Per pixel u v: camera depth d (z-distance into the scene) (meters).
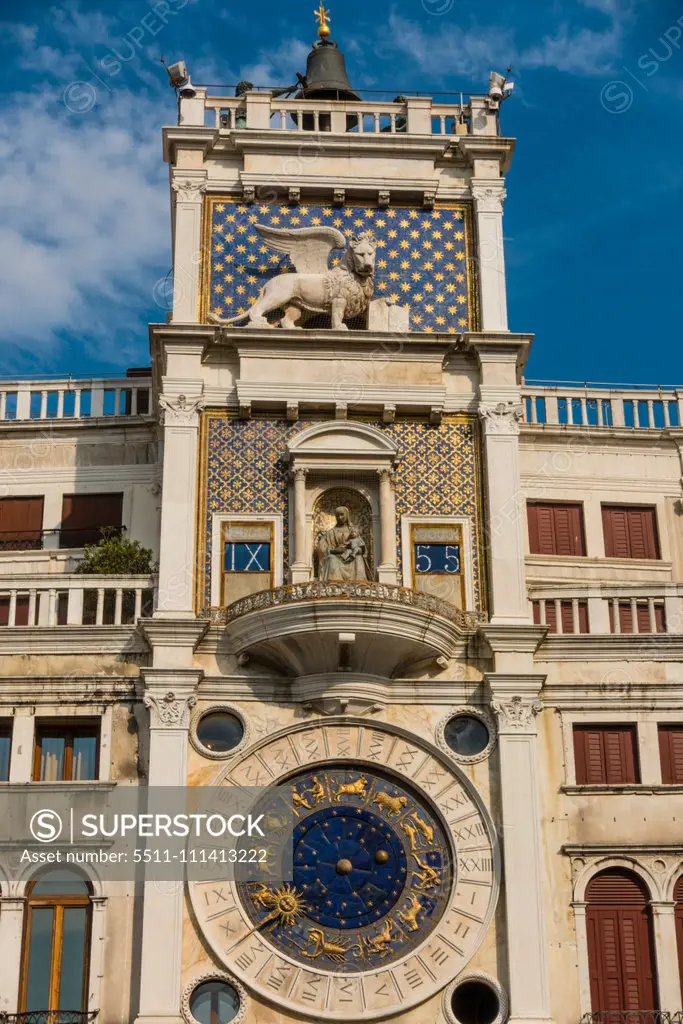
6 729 30.27
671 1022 28.58
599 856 29.70
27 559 35.28
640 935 29.36
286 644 29.97
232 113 35.91
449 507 32.44
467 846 29.39
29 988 28.39
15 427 36.78
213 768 29.72
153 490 36.31
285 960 28.36
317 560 31.91
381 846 29.42
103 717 30.14
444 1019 28.17
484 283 34.34
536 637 30.86
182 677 30.05
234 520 32.03
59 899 28.95
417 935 28.78
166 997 27.81
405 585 31.69
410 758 30.02
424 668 30.73
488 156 35.56
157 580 31.45
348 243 34.31
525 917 28.70
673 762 30.77
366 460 32.34
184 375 32.91
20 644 30.64
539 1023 27.86
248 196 34.84
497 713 30.23
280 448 32.66
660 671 31.23
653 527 36.84
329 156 35.28
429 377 33.25
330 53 39.53
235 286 34.12
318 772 29.94
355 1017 27.95
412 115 36.00
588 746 30.81
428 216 35.19
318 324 34.31
